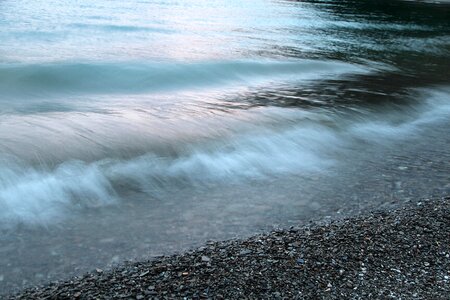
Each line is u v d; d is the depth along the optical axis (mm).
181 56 19859
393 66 20938
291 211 6715
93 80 15125
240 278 4844
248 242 5691
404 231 6004
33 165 7902
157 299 4473
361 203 7027
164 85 15281
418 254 5410
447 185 7859
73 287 4703
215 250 5480
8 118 10508
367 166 8836
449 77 18672
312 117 11773
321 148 9875
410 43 29125
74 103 12461
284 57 21391
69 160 8242
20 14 32344
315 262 5176
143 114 11375
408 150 9961
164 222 6285
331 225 6207
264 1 59344
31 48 19984
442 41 30594
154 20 34469
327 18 41875
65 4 41875
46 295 4566
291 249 5492
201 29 30734
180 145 9336
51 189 7195
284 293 4594
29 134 9312
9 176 7441
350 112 12500
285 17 41219
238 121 11062
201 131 10203
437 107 14000
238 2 56375
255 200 7117
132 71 16219
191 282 4762
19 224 6125
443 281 4883
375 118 12312
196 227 6152
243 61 19078
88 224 6188
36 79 14539
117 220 6320
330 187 7703
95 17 33719
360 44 27719
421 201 7117
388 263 5191
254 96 13984
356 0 63781
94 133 9641
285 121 11289
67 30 26203
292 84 16078
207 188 7570
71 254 5387
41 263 5176
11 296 4562
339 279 4855
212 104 12734
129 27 29266
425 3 62375
